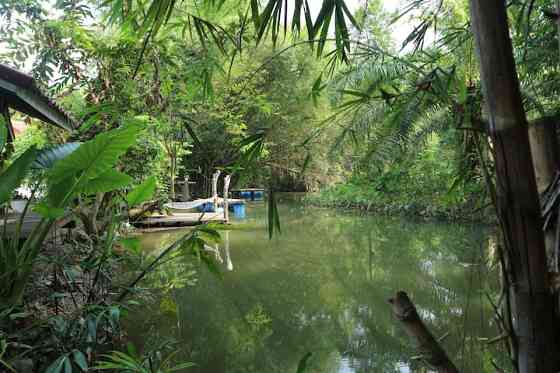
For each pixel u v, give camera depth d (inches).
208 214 407.2
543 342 22.8
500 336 25.0
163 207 342.6
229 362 135.5
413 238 339.6
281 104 390.0
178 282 222.5
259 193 730.8
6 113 167.9
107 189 103.7
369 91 35.5
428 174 412.2
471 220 339.3
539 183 29.3
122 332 141.1
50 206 97.4
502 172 23.4
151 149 254.5
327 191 629.9
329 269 251.8
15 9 223.5
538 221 23.0
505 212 23.5
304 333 159.3
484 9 23.4
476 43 24.0
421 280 220.5
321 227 418.3
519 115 22.9
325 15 35.9
